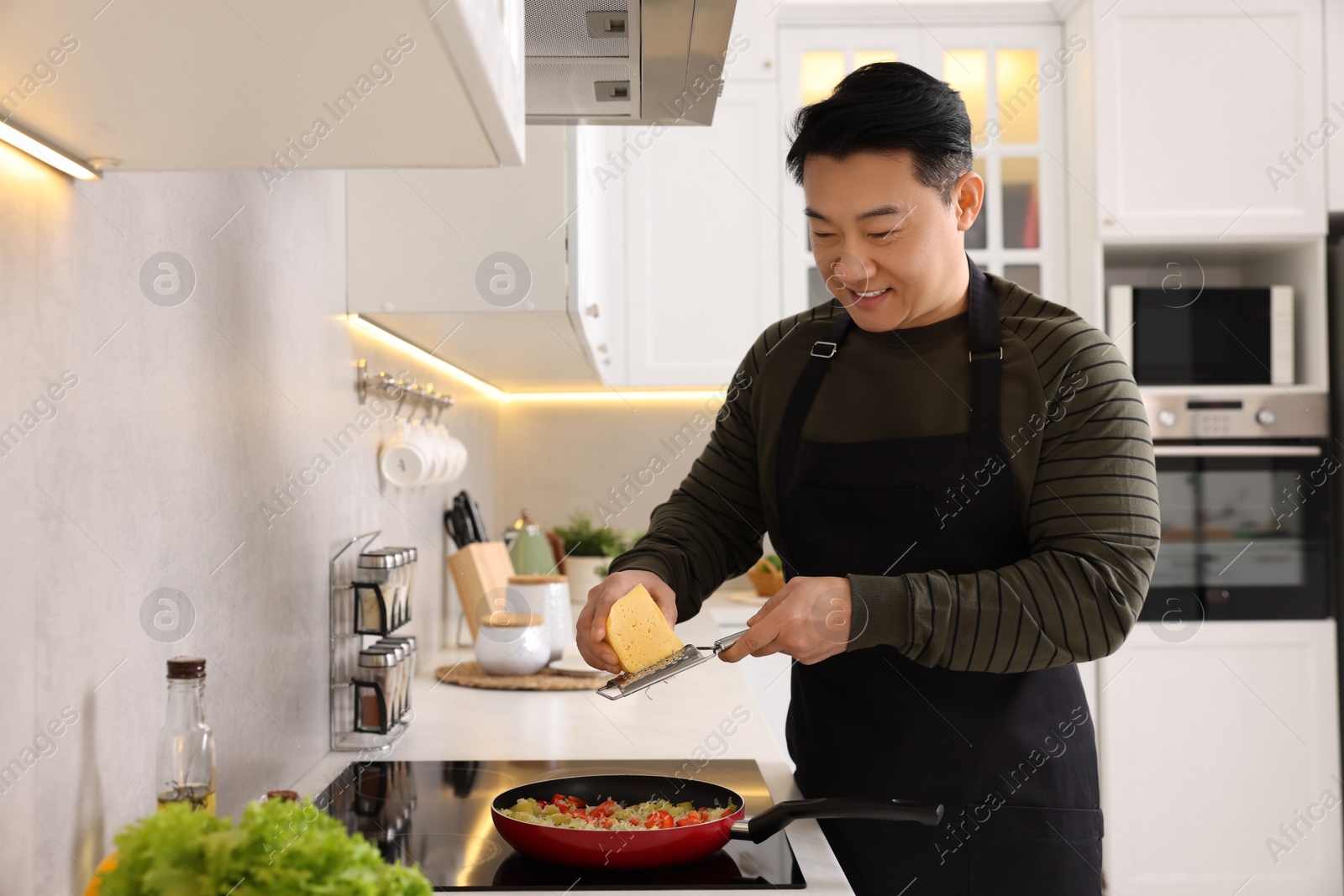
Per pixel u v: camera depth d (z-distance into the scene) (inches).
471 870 35.9
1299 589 103.5
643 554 48.3
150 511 34.9
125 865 21.9
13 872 27.2
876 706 43.7
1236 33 104.6
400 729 58.7
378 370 68.6
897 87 40.4
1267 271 112.8
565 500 125.0
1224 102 104.6
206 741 32.9
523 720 61.7
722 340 110.0
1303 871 102.7
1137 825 103.0
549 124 57.0
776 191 109.7
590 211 70.7
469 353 80.7
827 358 48.3
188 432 37.9
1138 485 40.9
